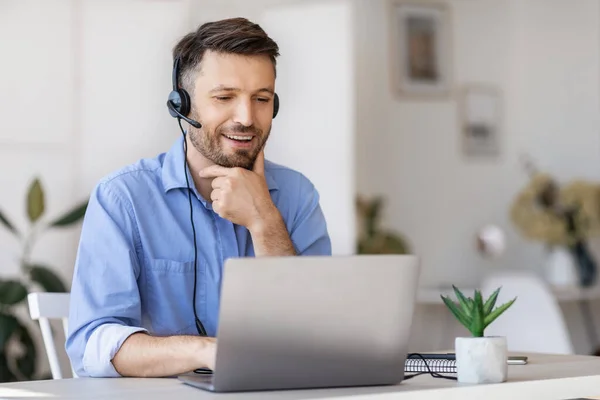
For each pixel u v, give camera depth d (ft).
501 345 5.09
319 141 15.79
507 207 19.51
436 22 18.83
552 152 19.30
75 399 4.65
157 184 6.91
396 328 5.03
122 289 6.32
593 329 19.04
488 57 19.43
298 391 4.87
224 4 16.80
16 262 15.24
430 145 18.72
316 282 4.81
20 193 15.37
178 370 5.59
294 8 15.94
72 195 15.61
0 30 15.29
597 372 5.58
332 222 15.72
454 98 19.01
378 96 18.17
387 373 5.07
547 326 12.93
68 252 15.57
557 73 19.25
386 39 18.29
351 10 15.65
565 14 19.12
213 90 6.63
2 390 5.08
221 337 4.68
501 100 19.54
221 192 6.72
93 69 15.74
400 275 4.98
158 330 6.66
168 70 16.06
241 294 4.66
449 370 5.74
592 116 18.66
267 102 6.80
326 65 15.79
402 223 18.37
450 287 17.83
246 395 4.72
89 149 15.71
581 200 17.39
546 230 17.49
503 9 19.65
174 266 6.73
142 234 6.66
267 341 4.77
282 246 6.77
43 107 15.52
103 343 5.87
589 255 17.58
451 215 18.89
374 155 18.11
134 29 15.92
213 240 6.89
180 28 16.10
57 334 10.02
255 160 7.04
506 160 19.57
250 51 6.63
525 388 5.09
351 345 4.95
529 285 13.07
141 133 15.92
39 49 15.49
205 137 6.75
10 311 13.93
